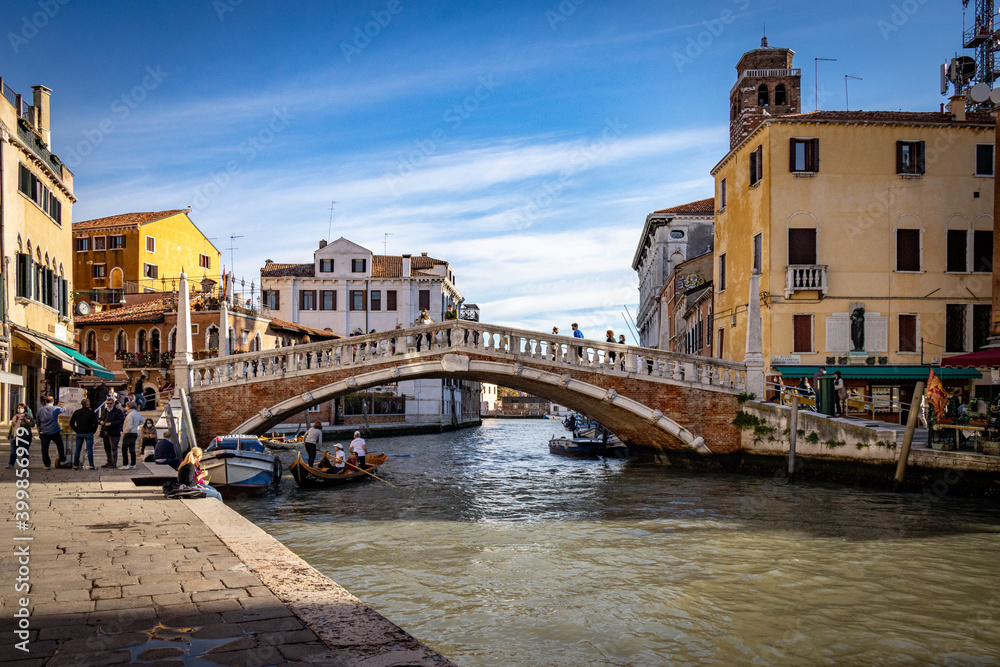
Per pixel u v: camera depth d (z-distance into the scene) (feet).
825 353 82.12
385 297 181.16
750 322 70.49
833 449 62.75
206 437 72.38
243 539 24.81
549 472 80.69
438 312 181.47
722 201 100.99
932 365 82.12
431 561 37.99
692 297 120.88
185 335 72.69
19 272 70.33
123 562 21.22
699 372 70.79
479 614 29.55
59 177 83.46
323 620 15.88
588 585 33.53
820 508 51.75
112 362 127.65
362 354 72.90
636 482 67.15
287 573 19.98
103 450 62.49
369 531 45.78
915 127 83.97
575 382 70.64
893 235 83.56
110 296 142.10
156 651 13.94
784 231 82.94
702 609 30.17
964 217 84.23
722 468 70.28
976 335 83.61
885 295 83.15
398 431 159.63
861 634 27.43
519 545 41.57
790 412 66.49
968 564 36.81
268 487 61.62
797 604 30.81
